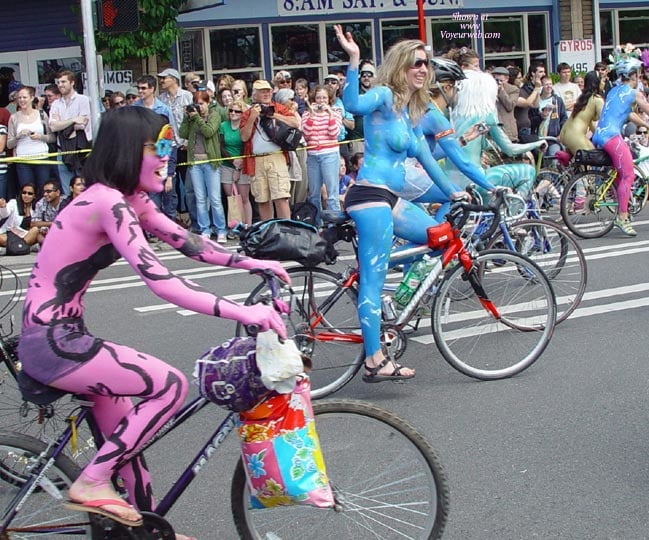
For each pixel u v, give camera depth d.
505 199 5.94
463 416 4.99
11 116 11.45
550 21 17.72
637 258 8.76
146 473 3.26
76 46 15.21
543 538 3.66
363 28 16.66
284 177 10.80
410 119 5.24
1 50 15.41
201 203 10.97
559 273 6.64
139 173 3.11
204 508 4.04
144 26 13.95
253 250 4.87
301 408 3.06
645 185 10.55
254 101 10.75
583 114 10.45
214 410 5.20
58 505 3.18
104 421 3.23
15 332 6.88
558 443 4.57
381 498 3.27
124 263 9.92
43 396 3.05
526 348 5.64
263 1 16.08
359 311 5.17
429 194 6.45
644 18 18.39
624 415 4.90
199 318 7.36
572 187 9.97
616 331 6.39
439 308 5.42
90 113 10.69
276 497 3.07
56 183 10.87
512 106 11.64
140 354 3.07
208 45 15.99
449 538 3.69
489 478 4.21
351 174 11.76
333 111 11.02
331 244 5.25
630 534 3.67
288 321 5.29
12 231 10.44
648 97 14.76
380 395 5.38
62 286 3.03
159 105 10.84
